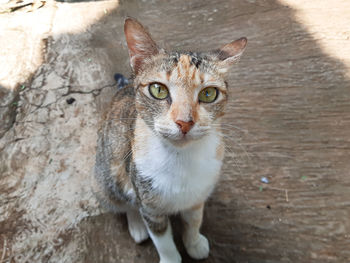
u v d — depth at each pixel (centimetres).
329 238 33
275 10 70
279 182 39
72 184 40
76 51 61
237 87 52
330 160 41
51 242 34
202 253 32
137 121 28
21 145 44
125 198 33
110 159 33
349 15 65
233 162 41
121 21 71
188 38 64
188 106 24
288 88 51
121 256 33
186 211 30
